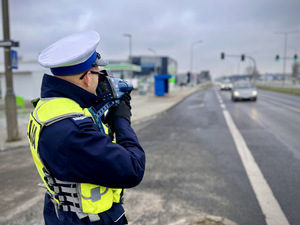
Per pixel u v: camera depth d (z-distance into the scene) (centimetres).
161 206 305
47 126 95
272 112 1150
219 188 354
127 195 335
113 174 95
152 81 4662
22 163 487
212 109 1337
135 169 101
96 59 107
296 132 709
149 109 1340
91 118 106
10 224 273
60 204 106
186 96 2427
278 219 274
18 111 1277
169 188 356
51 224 117
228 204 308
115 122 115
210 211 292
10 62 637
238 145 586
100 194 103
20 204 319
